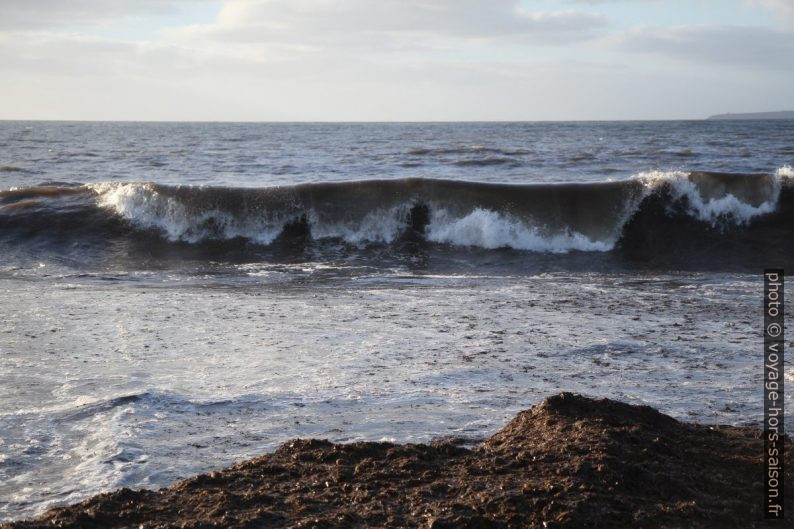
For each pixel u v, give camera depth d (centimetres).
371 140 6066
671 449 449
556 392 609
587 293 1055
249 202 1606
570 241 1588
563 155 3550
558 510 370
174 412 552
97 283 1123
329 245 1573
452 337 784
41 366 664
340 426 530
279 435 512
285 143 5425
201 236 1585
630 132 8475
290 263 1420
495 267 1402
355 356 708
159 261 1418
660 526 364
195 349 729
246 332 799
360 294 1036
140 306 929
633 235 1611
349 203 1628
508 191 1625
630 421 488
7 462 464
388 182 1639
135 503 386
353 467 430
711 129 9875
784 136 6631
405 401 583
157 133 8475
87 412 549
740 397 600
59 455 477
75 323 829
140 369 660
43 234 1529
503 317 884
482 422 539
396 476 416
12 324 819
